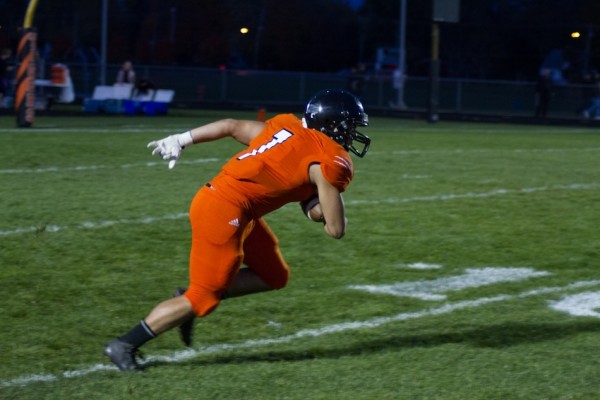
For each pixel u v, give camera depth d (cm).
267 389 1096
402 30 9500
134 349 1151
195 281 1131
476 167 3534
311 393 1087
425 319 1423
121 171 3031
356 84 8931
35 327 1337
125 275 1658
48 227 2039
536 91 8275
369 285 1641
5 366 1163
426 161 3678
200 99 9112
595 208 2584
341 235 1108
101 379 1122
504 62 13688
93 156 3412
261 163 1117
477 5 14475
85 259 1764
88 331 1327
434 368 1185
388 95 8881
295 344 1282
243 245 1184
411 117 7825
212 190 1124
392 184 2942
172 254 1831
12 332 1309
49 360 1192
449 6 6650
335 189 1102
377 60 12756
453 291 1611
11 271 1653
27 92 4525
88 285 1580
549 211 2509
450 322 1409
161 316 1135
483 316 1448
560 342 1310
